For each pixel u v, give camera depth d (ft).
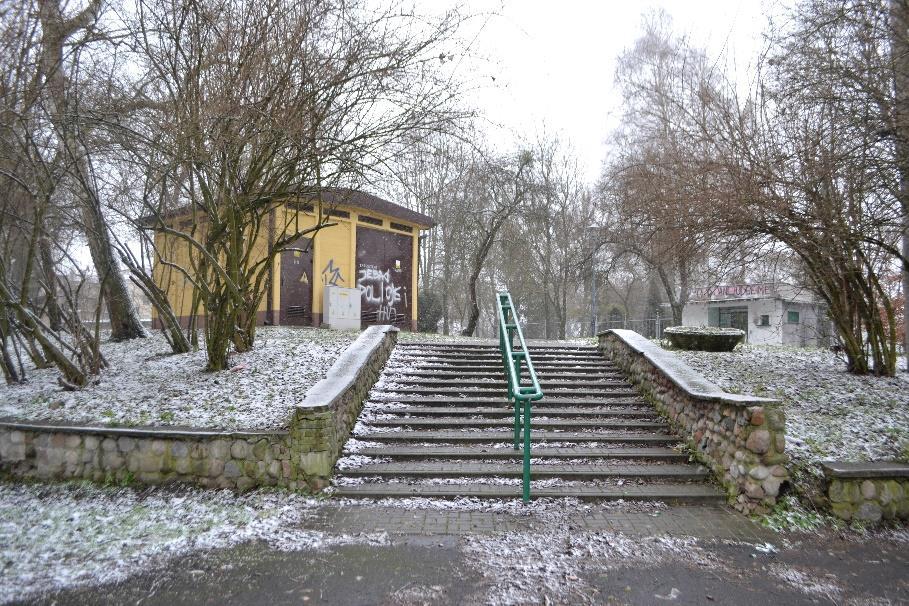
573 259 92.94
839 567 13.52
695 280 37.29
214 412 21.02
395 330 35.60
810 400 23.38
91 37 23.54
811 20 23.71
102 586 12.17
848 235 22.88
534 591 12.07
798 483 17.29
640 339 31.24
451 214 69.10
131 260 28.22
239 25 22.56
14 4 21.93
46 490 18.58
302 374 25.63
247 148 25.00
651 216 27.99
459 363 32.50
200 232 32.35
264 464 18.38
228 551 14.05
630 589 12.19
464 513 16.75
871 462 17.61
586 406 26.23
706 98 26.55
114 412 21.39
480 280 119.75
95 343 26.32
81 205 27.78
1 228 26.27
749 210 24.06
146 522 15.81
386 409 24.97
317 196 27.76
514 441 21.56
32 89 22.58
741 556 14.05
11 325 26.55
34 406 22.76
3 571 12.73
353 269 54.39
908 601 11.87
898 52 21.95
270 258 28.17
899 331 35.22
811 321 69.82
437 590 12.08
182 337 31.58
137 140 23.43
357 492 17.88
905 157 21.49
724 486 18.42
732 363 30.76
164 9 22.39
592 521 16.22
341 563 13.38
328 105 22.91
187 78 22.00
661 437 22.57
